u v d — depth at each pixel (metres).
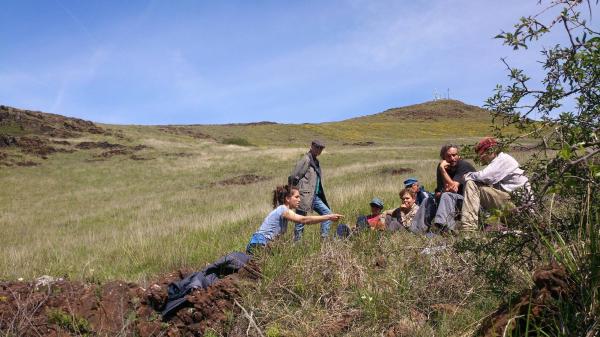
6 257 11.00
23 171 38.97
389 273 4.46
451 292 4.09
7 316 4.13
